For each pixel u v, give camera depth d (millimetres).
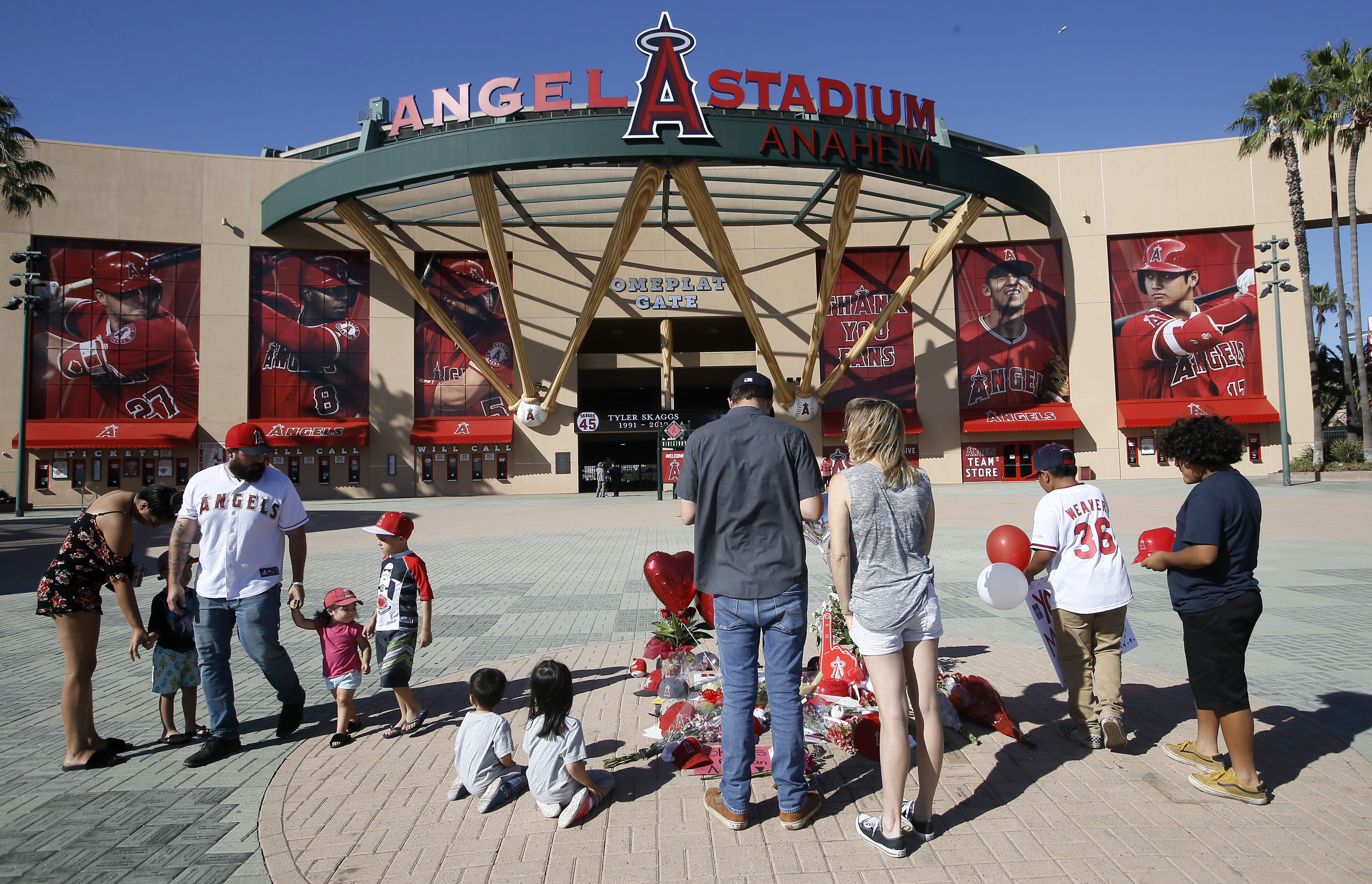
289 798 3383
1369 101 24734
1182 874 2535
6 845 2947
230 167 28891
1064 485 3775
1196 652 3168
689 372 36094
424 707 4723
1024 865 2625
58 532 17156
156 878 2688
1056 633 3828
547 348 30984
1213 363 30031
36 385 27188
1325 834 2789
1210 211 30172
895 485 2844
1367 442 25781
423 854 2832
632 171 27344
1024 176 29172
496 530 16859
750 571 2822
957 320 31172
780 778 2906
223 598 3941
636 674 5105
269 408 29109
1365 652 5441
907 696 3734
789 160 21250
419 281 27125
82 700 3809
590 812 3137
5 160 23062
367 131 23312
